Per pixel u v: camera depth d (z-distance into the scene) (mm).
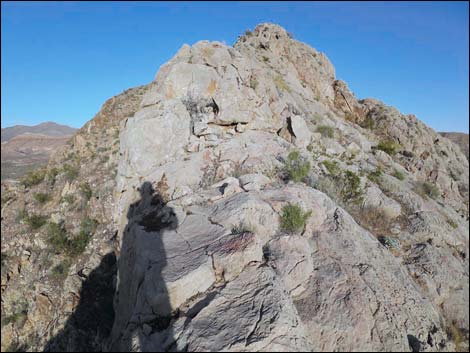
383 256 8172
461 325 8227
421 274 8953
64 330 9766
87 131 22828
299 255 7039
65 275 11914
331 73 28422
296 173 10750
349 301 6219
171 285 5793
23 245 13891
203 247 6918
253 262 6598
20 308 11430
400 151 21969
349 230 8375
